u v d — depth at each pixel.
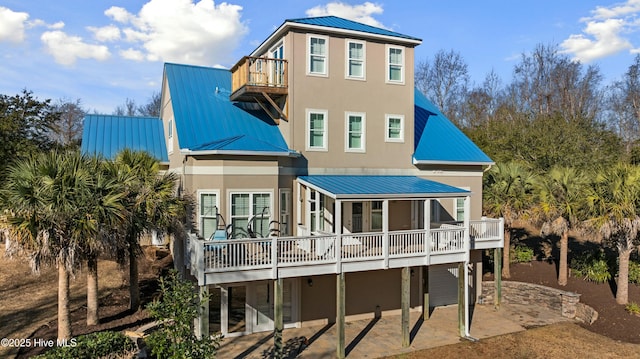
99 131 26.09
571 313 21.27
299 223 19.72
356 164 21.09
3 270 23.72
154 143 26.00
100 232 14.05
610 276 23.52
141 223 16.25
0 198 13.68
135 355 14.68
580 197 22.19
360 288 20.69
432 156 22.67
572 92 56.09
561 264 23.72
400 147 22.08
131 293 19.00
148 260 26.59
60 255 13.84
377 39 21.47
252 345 17.30
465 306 19.00
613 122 57.22
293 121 19.86
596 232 21.17
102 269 25.05
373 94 21.47
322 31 20.27
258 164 18.53
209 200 18.16
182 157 19.89
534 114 49.19
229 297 18.48
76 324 17.34
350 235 16.95
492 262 27.31
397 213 21.78
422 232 18.19
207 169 18.06
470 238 21.27
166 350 11.97
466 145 24.59
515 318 21.23
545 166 37.62
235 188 18.12
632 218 20.02
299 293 19.27
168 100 24.48
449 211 23.23
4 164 25.58
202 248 14.85
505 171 25.36
